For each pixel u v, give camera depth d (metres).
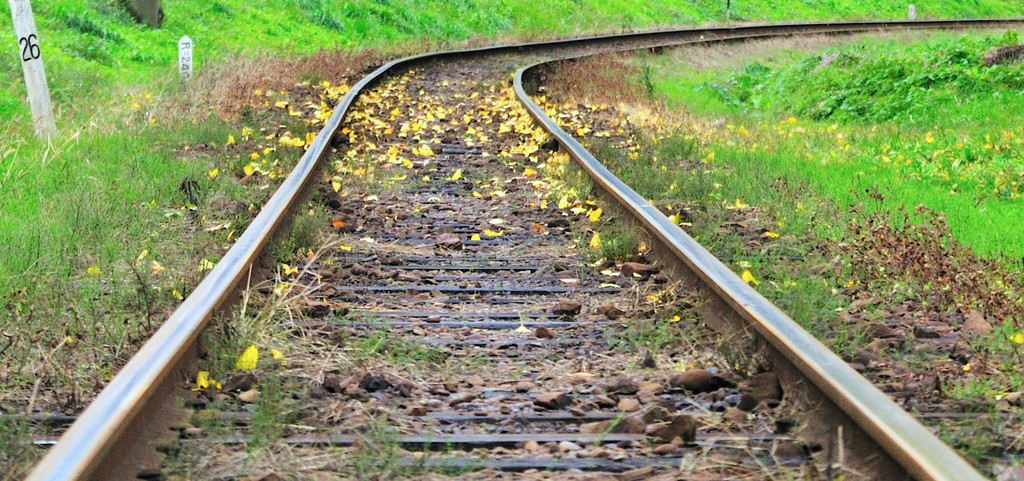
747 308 16.45
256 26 94.56
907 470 10.47
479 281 22.73
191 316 15.66
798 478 11.84
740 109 79.81
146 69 68.88
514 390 15.48
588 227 27.89
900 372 16.28
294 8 104.12
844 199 31.88
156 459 12.06
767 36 131.25
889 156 43.56
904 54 72.00
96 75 59.34
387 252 25.52
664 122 53.62
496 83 70.88
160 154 37.22
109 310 18.86
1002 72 62.03
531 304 20.92
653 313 19.78
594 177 32.19
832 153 44.28
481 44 109.50
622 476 11.90
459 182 36.19
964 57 67.31
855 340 17.38
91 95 53.25
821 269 22.67
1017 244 26.62
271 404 13.71
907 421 11.32
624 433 13.50
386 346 17.45
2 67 54.38
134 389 12.24
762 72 96.00
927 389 15.09
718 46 119.81
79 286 20.64
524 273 23.58
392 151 40.81
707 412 14.20
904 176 38.72
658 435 13.20
